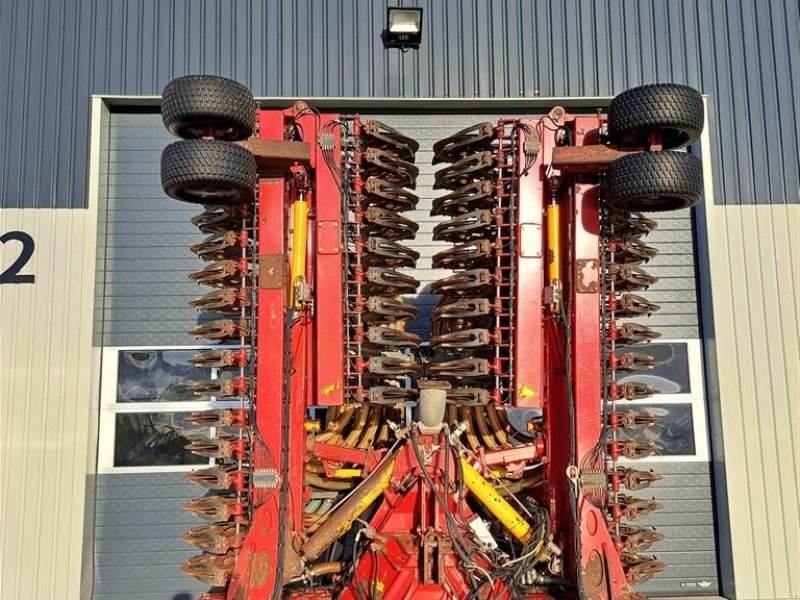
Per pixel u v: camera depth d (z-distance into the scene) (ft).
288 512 9.38
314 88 17.26
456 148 10.55
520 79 17.39
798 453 16.76
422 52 17.40
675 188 8.58
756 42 17.87
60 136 17.24
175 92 8.66
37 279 16.81
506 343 9.88
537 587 9.52
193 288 17.74
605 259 9.65
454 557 8.97
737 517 16.61
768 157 17.62
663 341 17.78
